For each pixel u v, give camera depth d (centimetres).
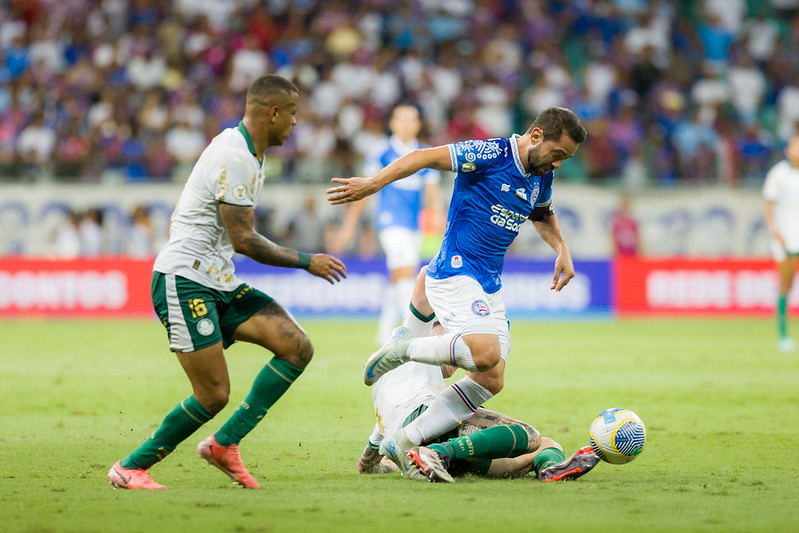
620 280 6656
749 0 9162
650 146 7575
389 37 8331
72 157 6894
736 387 3509
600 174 7419
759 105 8450
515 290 6625
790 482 1919
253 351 4912
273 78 1789
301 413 2934
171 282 1788
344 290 6531
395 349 1964
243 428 1844
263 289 6456
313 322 6350
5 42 8138
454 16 8456
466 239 1992
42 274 6375
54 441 2425
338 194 1928
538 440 1922
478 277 1998
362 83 7838
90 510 1625
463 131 7606
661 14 8788
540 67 8300
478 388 1934
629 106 7725
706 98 8244
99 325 6031
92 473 2008
